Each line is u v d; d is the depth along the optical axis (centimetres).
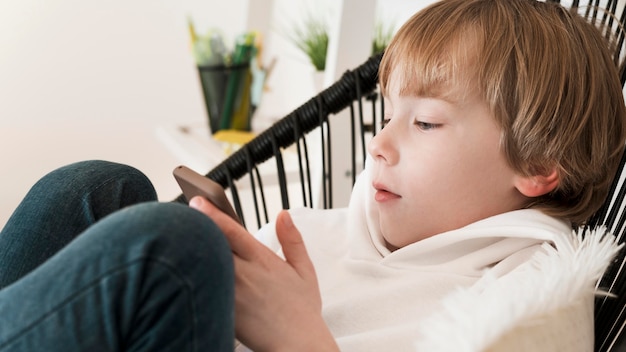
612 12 87
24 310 41
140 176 76
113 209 72
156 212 42
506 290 53
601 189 75
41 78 232
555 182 71
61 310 40
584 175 72
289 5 228
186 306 40
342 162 135
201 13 247
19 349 41
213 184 53
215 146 196
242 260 52
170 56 248
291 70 241
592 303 62
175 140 199
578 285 56
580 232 72
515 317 50
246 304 51
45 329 40
